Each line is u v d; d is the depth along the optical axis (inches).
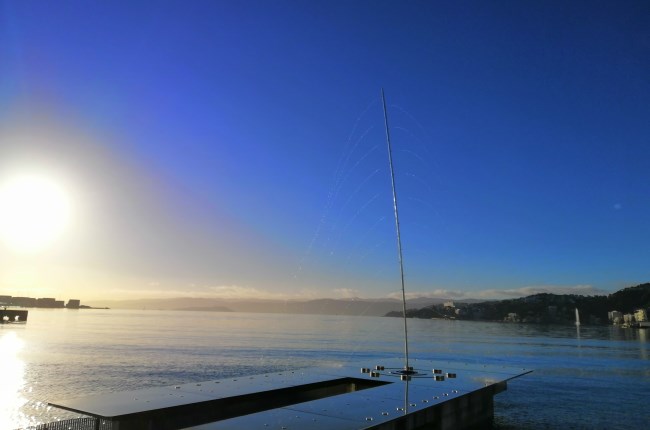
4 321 6284.5
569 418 937.5
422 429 506.3
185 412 456.4
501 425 847.7
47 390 1285.7
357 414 429.1
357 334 6063.0
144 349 2874.0
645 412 1014.4
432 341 4731.8
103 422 456.4
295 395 579.8
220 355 2593.5
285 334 5615.2
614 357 2928.2
